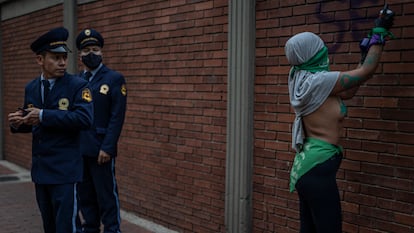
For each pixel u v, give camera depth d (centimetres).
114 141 431
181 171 517
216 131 473
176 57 519
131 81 589
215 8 468
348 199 360
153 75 553
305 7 386
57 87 362
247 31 427
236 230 446
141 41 570
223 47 461
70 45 706
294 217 402
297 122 302
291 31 398
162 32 536
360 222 354
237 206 444
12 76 934
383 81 335
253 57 431
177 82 519
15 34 913
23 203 640
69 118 347
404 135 325
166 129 536
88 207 456
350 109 356
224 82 462
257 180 434
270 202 423
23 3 872
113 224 445
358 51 349
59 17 761
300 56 290
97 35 442
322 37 375
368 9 342
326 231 286
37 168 363
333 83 282
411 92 320
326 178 287
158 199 551
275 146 416
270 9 415
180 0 509
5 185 751
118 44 611
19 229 526
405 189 326
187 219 512
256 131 433
